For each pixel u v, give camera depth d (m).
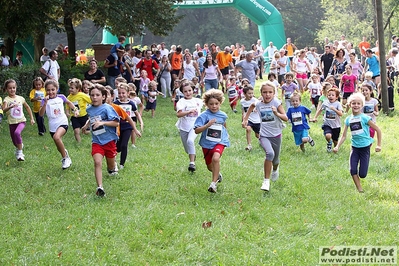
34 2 20.73
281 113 8.85
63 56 23.70
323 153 12.27
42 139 13.64
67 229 7.22
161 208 8.03
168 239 6.89
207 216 7.70
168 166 10.68
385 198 8.97
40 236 6.93
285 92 17.19
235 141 13.44
